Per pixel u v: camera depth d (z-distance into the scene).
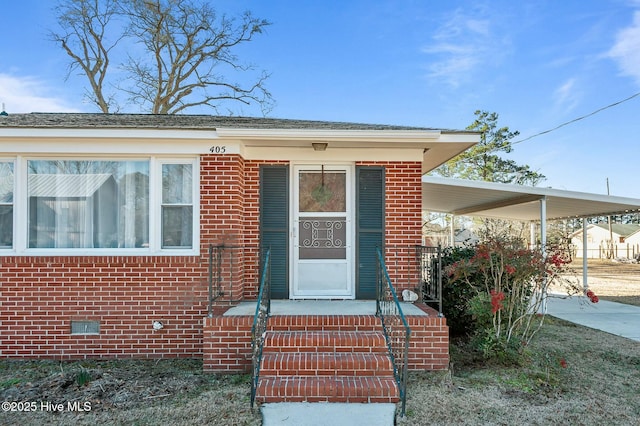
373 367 5.11
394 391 4.76
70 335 6.43
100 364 6.19
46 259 6.43
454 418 4.43
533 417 4.50
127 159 6.68
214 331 5.78
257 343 5.18
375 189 7.27
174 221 6.68
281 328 5.79
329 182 7.37
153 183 6.60
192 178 6.68
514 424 4.34
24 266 6.43
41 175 6.63
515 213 14.59
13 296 6.42
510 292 6.61
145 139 6.41
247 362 5.76
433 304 7.47
